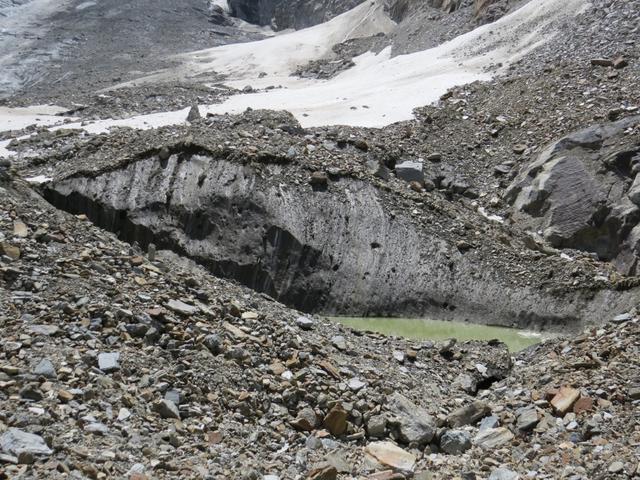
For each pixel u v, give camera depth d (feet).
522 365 47.24
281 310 45.98
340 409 33.37
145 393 30.12
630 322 44.98
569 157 89.15
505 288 76.54
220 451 28.48
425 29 200.75
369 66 198.08
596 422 33.76
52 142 106.01
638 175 83.35
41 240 40.09
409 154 98.32
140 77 252.83
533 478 29.27
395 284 77.92
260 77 233.14
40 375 28.99
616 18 125.49
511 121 104.22
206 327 36.42
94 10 363.35
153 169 88.38
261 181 83.20
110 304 35.50
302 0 345.72
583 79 107.34
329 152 90.84
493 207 91.50
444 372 44.62
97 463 25.21
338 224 81.35
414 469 30.42
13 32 334.85
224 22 372.99
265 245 79.92
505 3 173.58
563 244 84.02
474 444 33.96
